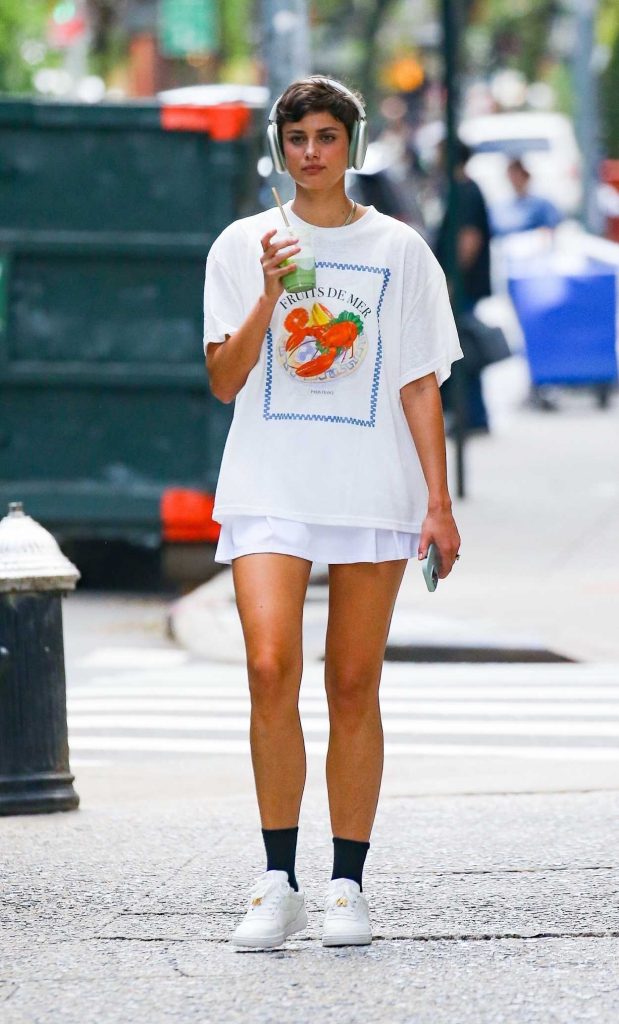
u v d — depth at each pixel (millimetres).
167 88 84500
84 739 18562
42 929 11867
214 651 22906
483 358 37531
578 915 11828
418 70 95875
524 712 19281
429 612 23312
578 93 59688
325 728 18719
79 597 26953
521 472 34938
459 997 10367
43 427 26141
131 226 25672
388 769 16766
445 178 34062
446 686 20734
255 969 10914
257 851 13633
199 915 12062
